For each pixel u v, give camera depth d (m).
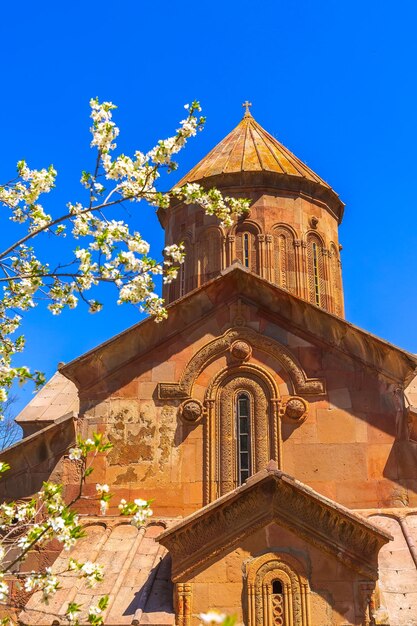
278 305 14.72
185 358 14.64
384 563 11.83
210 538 11.31
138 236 10.48
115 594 11.61
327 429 13.80
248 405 14.22
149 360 14.70
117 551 12.78
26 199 10.84
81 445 8.70
